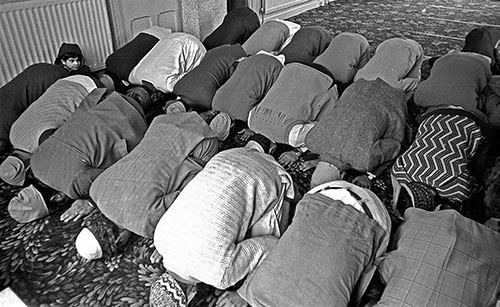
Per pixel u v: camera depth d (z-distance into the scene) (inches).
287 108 76.0
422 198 60.6
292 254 44.6
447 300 39.6
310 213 48.1
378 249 47.8
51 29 104.2
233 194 47.8
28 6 97.8
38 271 56.5
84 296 52.8
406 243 46.3
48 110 75.1
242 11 129.9
